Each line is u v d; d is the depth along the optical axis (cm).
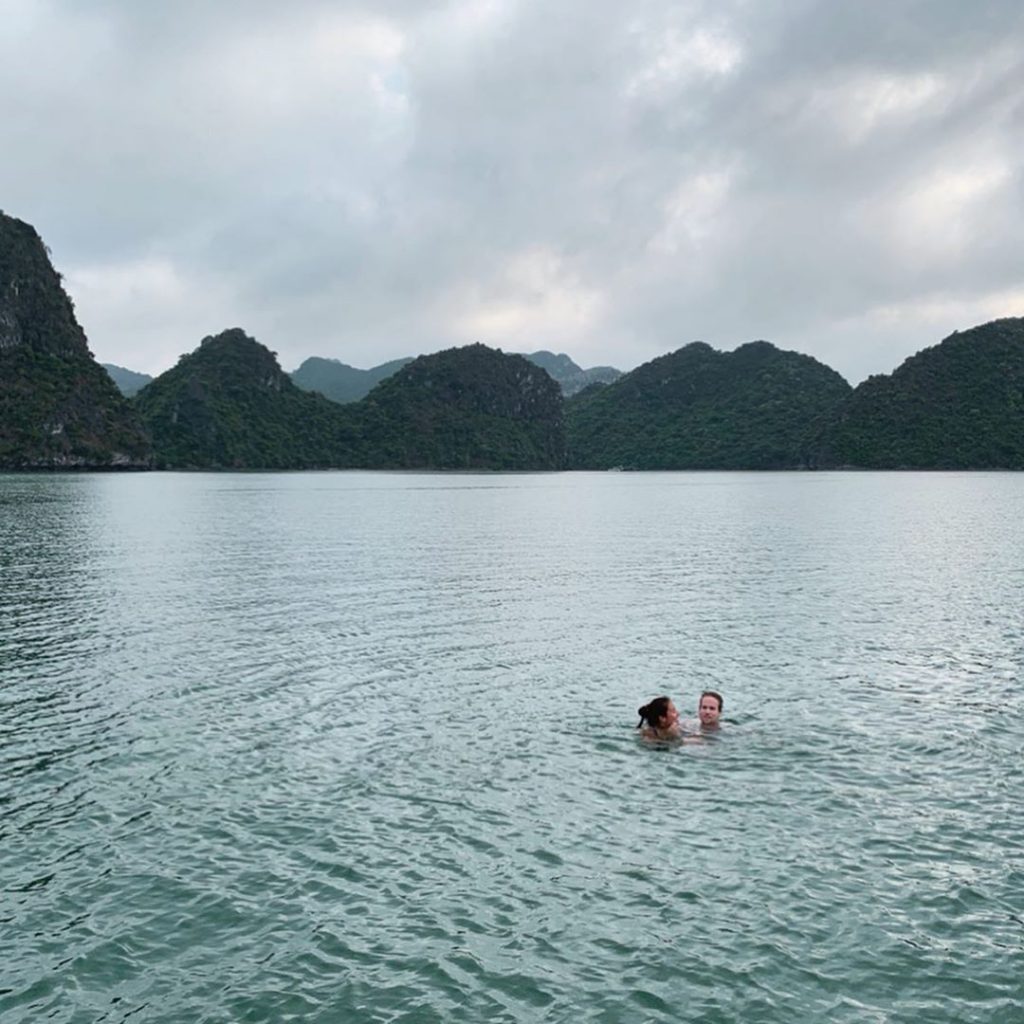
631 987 888
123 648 2364
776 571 4022
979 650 2353
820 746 1570
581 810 1295
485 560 4484
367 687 1980
